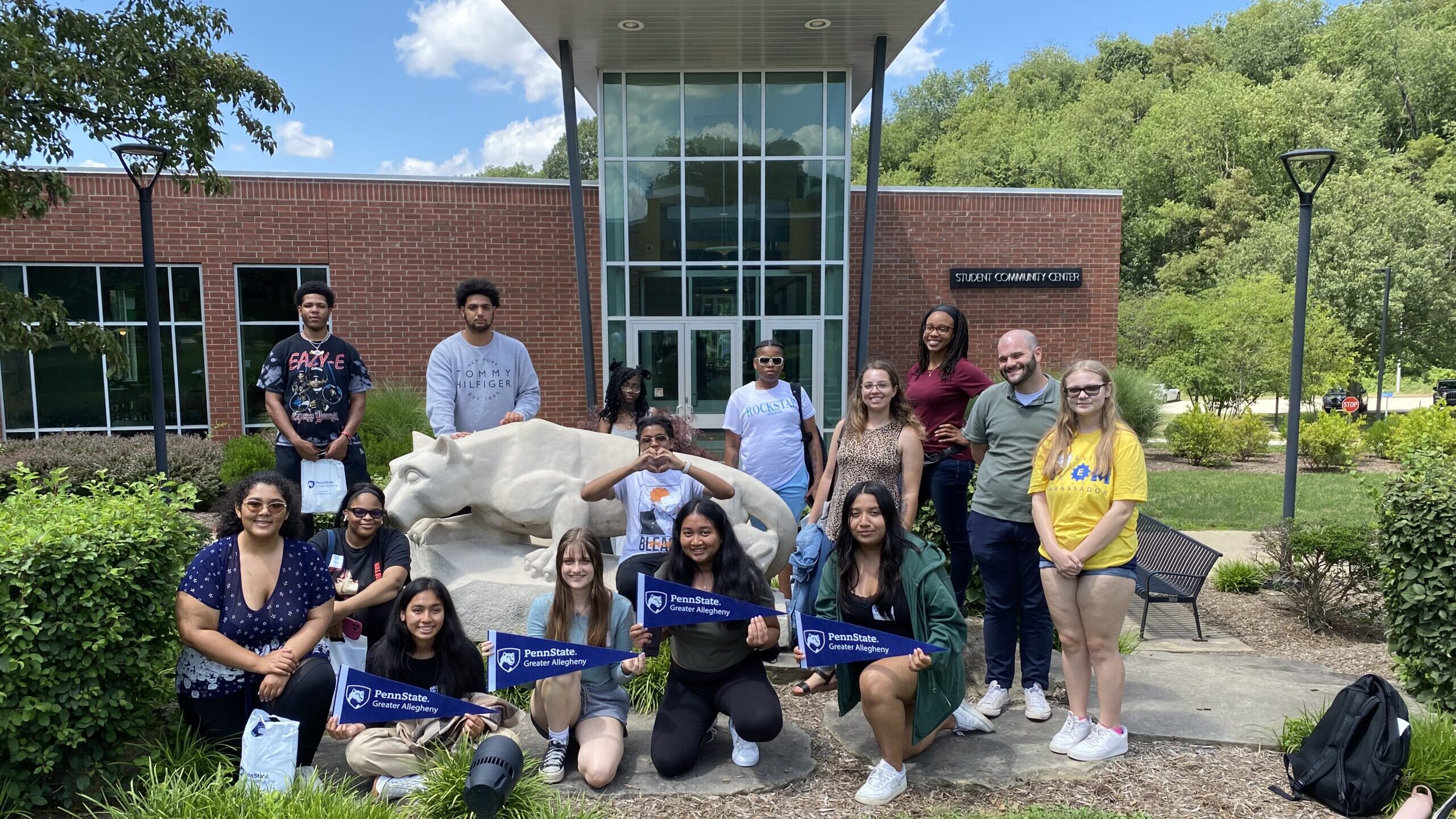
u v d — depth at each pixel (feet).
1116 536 12.19
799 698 15.33
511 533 17.54
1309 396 72.08
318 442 17.62
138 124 29.22
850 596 12.64
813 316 42.86
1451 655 14.40
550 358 47.11
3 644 10.60
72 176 42.04
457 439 16.71
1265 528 24.16
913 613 11.98
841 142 42.09
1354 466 50.88
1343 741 11.34
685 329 42.80
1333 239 91.35
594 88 47.29
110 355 28.45
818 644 11.55
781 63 41.34
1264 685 15.93
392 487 16.30
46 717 10.89
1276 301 64.44
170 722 13.33
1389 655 19.08
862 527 12.10
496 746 10.66
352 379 18.19
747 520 16.89
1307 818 11.10
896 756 11.73
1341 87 122.62
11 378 43.01
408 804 11.10
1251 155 123.44
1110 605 12.25
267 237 44.32
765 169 42.14
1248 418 57.77
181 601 11.73
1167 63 174.50
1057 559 12.29
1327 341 64.75
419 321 45.93
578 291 43.50
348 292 45.24
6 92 25.61
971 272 48.49
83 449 35.22
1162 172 130.11
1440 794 11.19
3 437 43.09
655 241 42.37
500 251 46.26
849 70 41.68
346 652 13.46
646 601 11.62
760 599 12.73
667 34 37.37
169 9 29.78
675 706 12.63
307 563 12.39
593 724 12.37
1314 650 19.81
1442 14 141.90
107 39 28.27
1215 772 12.34
